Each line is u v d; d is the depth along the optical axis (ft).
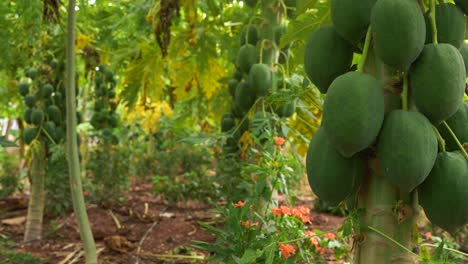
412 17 4.47
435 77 4.54
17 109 26.22
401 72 4.89
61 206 21.81
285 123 12.02
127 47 20.18
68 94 11.14
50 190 21.47
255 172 10.73
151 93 20.29
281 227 9.89
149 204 26.53
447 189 4.57
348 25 4.88
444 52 4.59
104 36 20.49
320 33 5.30
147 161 38.32
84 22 19.26
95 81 23.89
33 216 19.12
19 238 20.21
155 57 19.29
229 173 16.94
